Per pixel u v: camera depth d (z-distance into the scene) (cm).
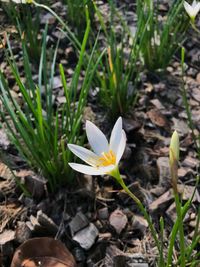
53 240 29
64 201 33
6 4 48
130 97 40
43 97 41
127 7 54
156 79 46
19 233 31
